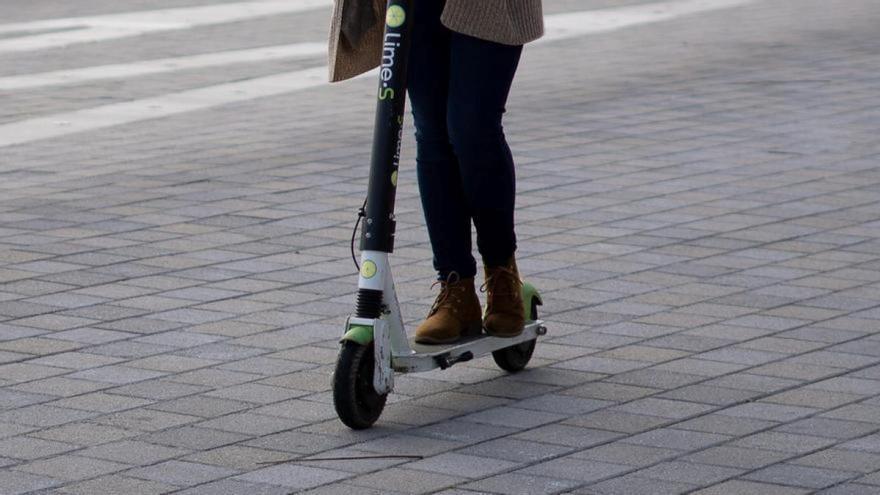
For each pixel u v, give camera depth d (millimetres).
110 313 10703
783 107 19688
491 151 8773
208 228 13516
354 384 8078
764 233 13070
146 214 14109
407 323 10391
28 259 12336
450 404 8695
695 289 11273
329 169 16375
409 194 14992
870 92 20750
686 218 13672
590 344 9906
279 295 11234
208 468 7613
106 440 8047
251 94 22297
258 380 9148
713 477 7430
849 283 11430
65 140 18469
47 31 30156
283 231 13406
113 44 28219
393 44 8344
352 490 7285
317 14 33250
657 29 29375
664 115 19344
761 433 8102
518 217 13750
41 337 10086
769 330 10172
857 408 8523
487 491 7258
